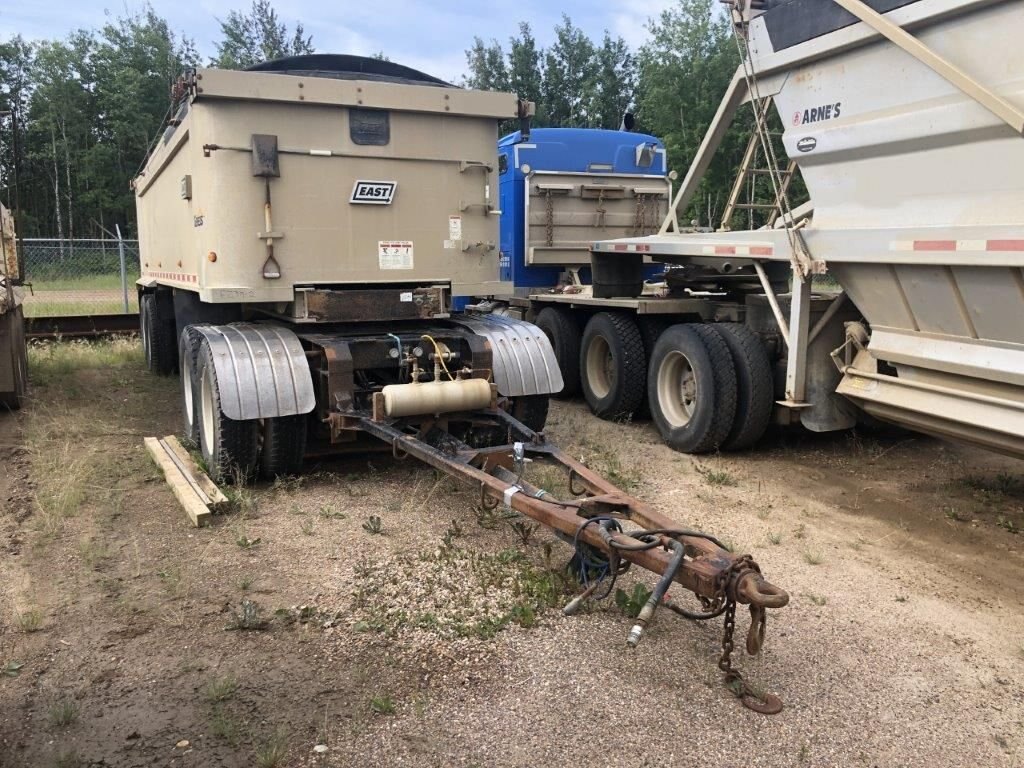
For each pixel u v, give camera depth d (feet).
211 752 9.37
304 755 9.33
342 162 18.75
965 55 14.66
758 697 10.39
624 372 25.90
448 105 19.39
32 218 157.38
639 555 10.77
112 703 10.30
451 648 11.66
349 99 18.38
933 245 15.01
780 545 15.85
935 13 14.92
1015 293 13.98
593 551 12.67
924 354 16.24
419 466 20.44
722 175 69.62
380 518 16.63
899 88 15.94
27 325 42.34
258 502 17.65
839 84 17.42
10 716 10.02
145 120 158.51
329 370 17.79
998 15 14.03
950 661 11.64
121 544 15.28
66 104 159.53
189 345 20.39
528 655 11.48
